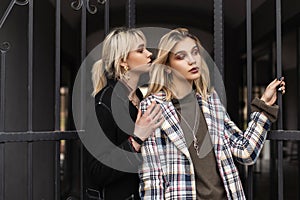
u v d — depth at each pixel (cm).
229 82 680
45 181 442
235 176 170
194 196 162
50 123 490
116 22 546
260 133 174
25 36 397
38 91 445
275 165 542
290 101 788
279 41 185
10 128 363
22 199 373
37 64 439
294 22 539
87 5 196
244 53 675
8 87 358
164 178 164
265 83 807
